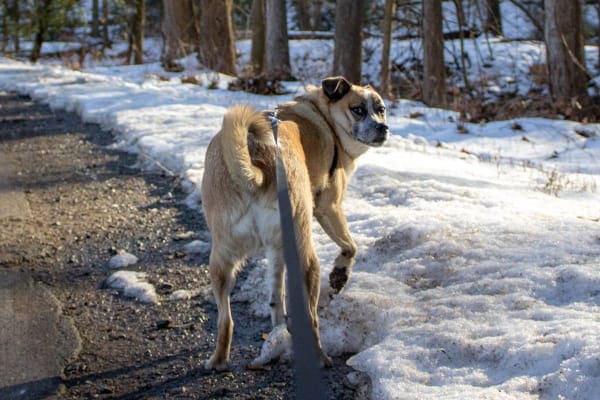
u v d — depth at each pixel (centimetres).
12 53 2823
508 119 1362
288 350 448
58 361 456
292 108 500
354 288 500
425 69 1730
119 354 466
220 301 428
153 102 1252
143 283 563
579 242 532
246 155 403
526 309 446
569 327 404
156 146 932
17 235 676
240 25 3259
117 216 729
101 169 898
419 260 525
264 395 413
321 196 489
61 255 631
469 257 522
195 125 1045
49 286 569
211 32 1958
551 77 1470
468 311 455
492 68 2316
